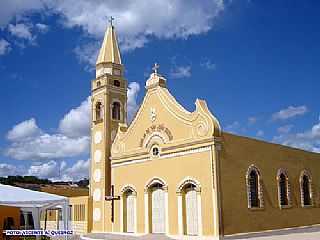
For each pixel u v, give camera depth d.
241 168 32.06
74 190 54.41
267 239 29.03
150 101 35.84
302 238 29.33
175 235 31.73
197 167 30.84
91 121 42.81
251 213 32.00
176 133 33.00
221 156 30.36
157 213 34.00
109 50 43.47
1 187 25.77
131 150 37.00
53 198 25.30
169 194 32.75
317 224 40.84
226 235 29.34
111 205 38.41
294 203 37.88
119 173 38.03
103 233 37.59
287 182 37.41
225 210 29.72
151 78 36.16
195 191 31.14
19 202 23.73
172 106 33.69
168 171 33.09
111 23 44.84
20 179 80.75
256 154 34.03
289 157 38.66
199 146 30.84
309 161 41.94
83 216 40.75
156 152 34.53
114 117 41.94
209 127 30.34
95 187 40.81
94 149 41.81
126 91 43.22
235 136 32.06
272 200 34.84
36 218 28.81
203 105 31.41
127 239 32.06
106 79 41.91
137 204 35.56
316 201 41.50
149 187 34.69
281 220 35.38
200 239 29.64
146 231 34.22
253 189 33.19
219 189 29.58
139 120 36.75
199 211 30.33
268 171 35.16
